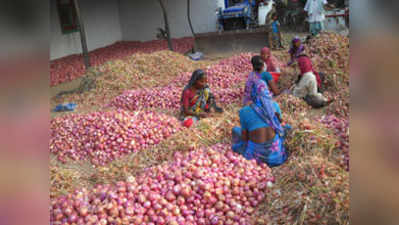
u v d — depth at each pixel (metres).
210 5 12.91
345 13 11.06
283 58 8.39
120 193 3.09
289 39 11.16
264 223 2.78
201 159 3.59
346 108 4.81
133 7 14.33
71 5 12.27
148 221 2.85
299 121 4.39
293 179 3.14
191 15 13.36
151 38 14.44
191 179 3.27
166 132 4.60
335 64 5.99
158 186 3.17
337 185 2.80
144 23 14.34
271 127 3.68
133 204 2.97
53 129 4.97
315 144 3.67
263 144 3.67
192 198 3.03
